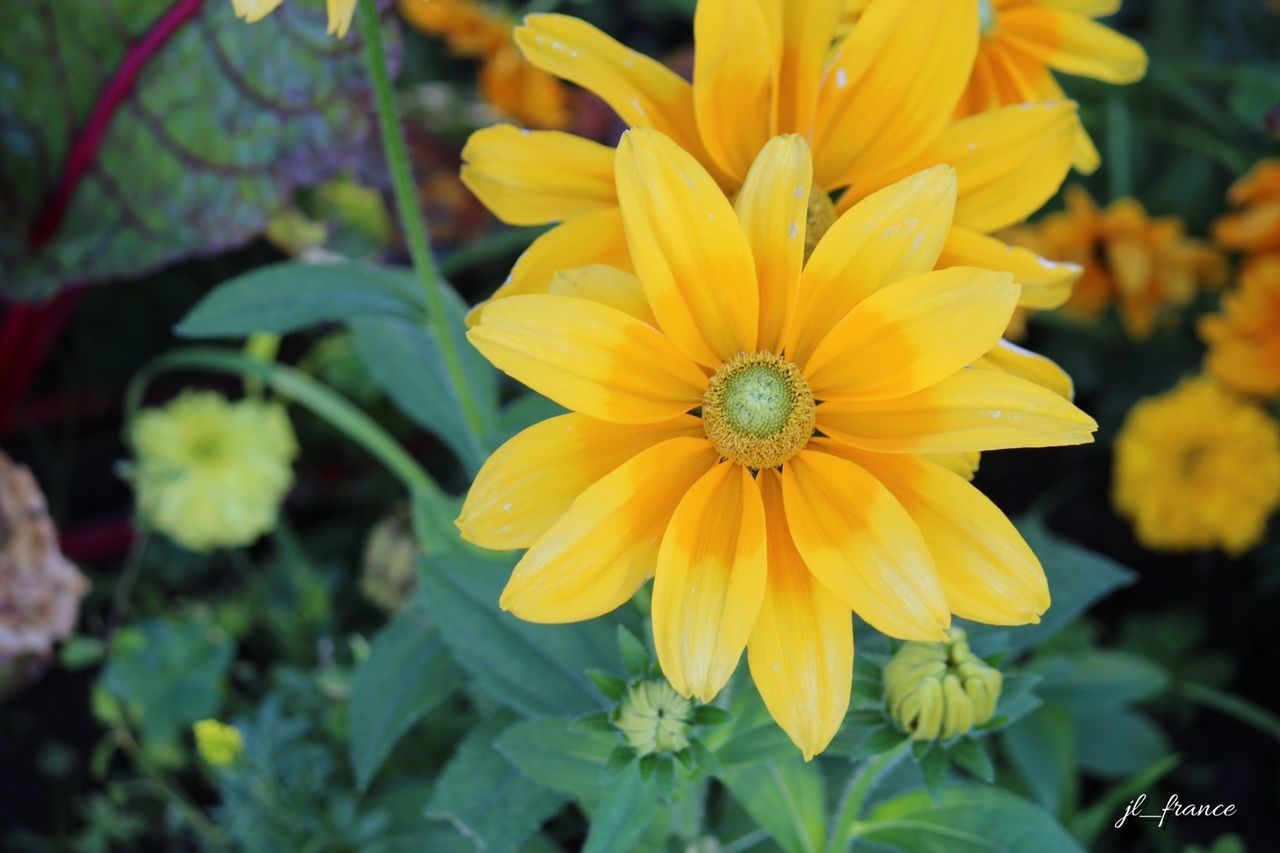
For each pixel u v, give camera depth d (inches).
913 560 16.3
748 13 17.5
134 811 27.3
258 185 27.2
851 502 16.7
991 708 17.9
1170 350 31.8
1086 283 29.4
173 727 25.1
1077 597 22.2
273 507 26.7
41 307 30.1
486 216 32.8
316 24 26.1
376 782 25.0
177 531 26.5
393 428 31.3
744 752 18.9
